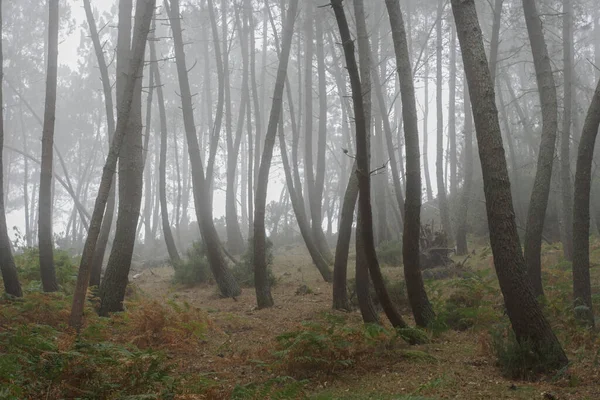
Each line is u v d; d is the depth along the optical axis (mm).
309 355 6512
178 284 15797
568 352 7066
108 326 8625
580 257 8422
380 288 7590
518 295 6305
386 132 18297
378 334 6914
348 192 10531
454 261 15344
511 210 6402
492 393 5562
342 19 6742
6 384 4973
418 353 6809
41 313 8609
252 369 6863
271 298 11578
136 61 8883
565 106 15227
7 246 9359
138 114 10555
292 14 12586
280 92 12055
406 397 5094
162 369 5797
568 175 14438
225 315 9547
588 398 5289
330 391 5871
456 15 6891
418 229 8328
